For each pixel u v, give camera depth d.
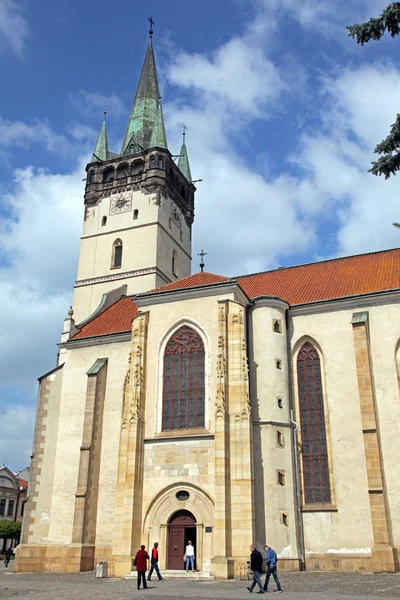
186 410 41.28
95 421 47.09
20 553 44.84
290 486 39.53
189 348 43.00
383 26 23.48
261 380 42.31
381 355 41.38
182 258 79.62
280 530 37.75
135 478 39.53
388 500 37.47
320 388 43.06
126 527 38.31
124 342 50.59
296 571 37.09
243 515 36.19
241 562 35.06
